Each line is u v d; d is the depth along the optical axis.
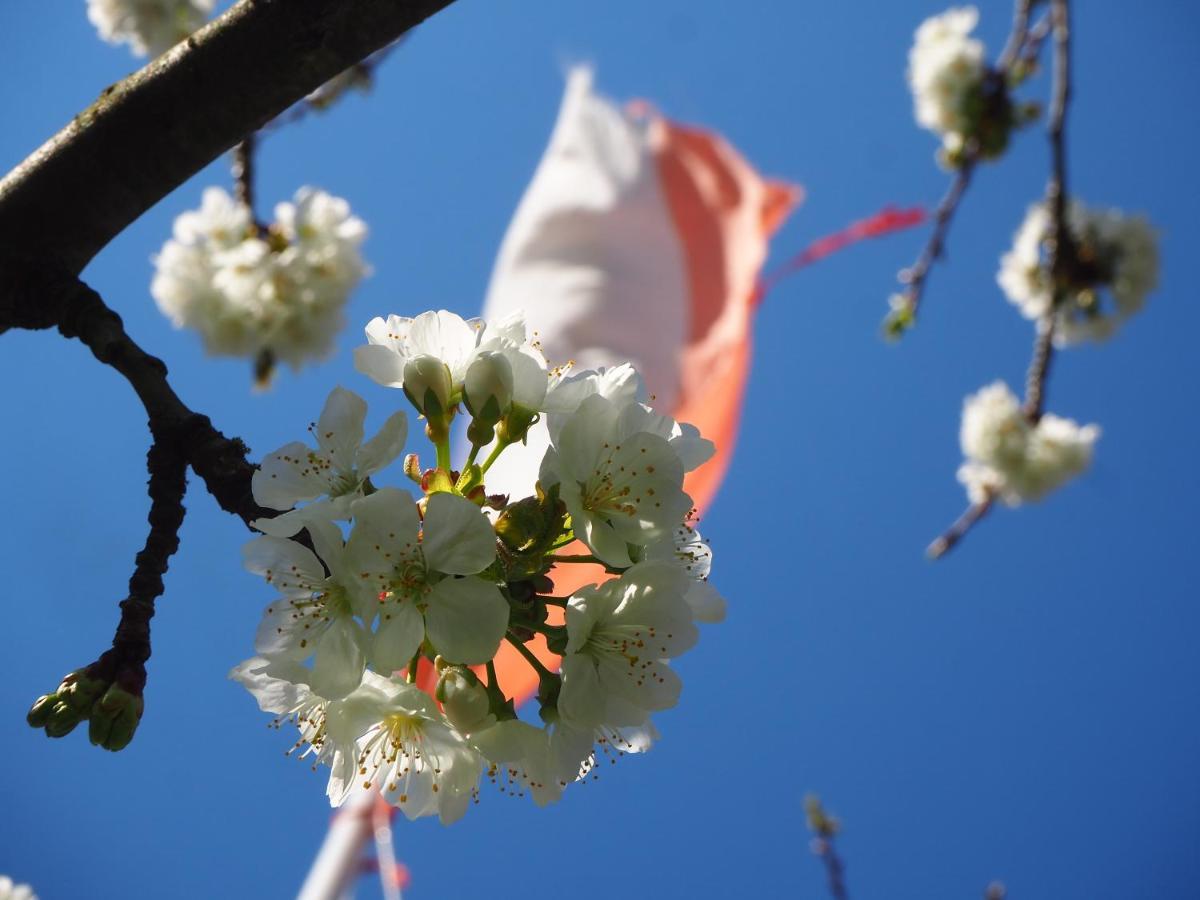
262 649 0.24
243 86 0.30
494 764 0.26
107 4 0.72
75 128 0.31
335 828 0.72
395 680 0.24
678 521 0.25
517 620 0.25
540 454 0.37
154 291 0.62
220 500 0.26
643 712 0.25
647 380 0.74
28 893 0.52
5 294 0.30
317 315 0.62
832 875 0.71
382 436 0.25
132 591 0.25
